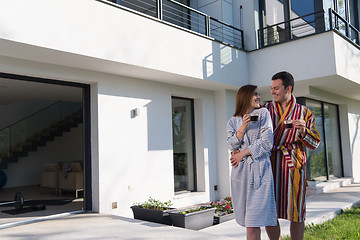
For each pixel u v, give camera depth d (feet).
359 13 28.25
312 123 6.86
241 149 6.60
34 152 32.12
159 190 18.24
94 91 15.97
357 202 18.51
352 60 21.16
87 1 13.28
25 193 24.21
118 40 14.32
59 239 10.59
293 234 6.82
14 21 11.07
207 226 13.83
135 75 17.03
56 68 14.40
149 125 18.08
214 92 22.89
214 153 22.49
